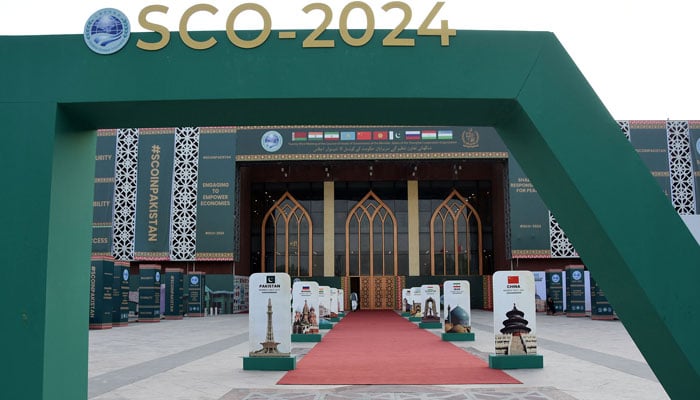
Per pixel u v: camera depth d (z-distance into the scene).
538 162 5.83
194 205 36.09
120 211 36.00
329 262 40.59
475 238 40.84
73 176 5.71
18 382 5.11
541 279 35.94
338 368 11.30
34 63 5.37
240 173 38.22
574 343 16.53
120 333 21.45
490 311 37.84
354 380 9.79
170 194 36.16
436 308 23.41
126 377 10.25
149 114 5.74
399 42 5.42
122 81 5.36
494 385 9.25
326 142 36.44
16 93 5.34
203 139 36.59
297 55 5.41
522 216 36.00
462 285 17.59
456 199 41.22
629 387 9.00
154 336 19.98
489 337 18.66
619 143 5.35
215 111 5.70
